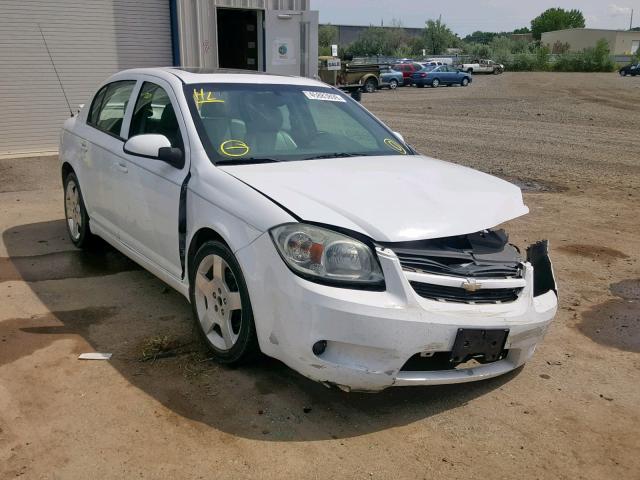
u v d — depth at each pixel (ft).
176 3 43.09
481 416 10.63
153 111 14.32
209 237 11.93
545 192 30.14
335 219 9.74
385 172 12.05
